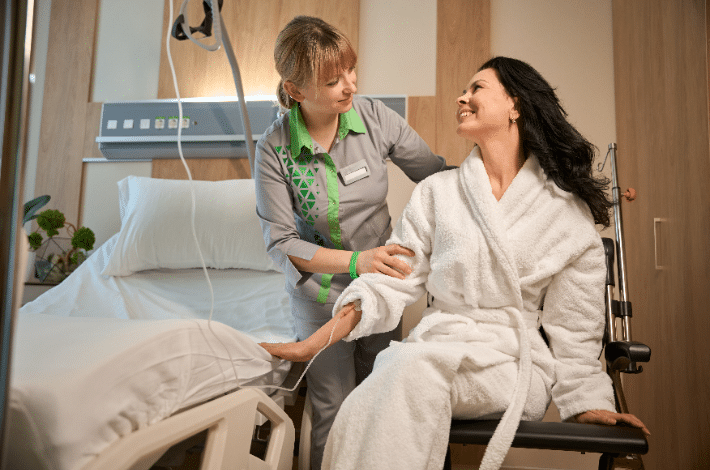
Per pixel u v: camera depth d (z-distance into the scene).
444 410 0.93
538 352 1.13
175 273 2.07
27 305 1.85
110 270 2.00
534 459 2.15
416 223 1.28
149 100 2.49
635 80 1.97
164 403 0.79
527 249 1.16
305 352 1.20
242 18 2.51
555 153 1.22
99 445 0.65
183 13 1.33
